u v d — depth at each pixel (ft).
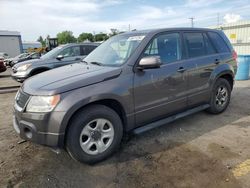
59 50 28.73
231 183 8.79
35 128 9.39
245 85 26.40
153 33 12.41
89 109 9.96
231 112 16.72
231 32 46.88
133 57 11.32
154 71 11.79
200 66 13.97
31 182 9.34
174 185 8.83
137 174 9.63
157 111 12.20
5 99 24.21
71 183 9.23
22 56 85.81
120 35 14.14
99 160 10.49
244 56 29.71
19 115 9.87
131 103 11.05
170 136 13.04
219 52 15.64
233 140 12.31
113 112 10.66
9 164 10.63
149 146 11.94
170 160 10.55
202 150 11.34
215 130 13.67
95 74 10.39
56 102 9.21
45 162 10.73
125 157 10.98
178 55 13.23
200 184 8.82
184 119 15.52
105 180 9.34
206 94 14.78
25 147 12.21
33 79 11.41
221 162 10.21
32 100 9.50
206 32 15.30
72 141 9.67
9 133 14.20
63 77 10.57
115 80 10.57
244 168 9.71
